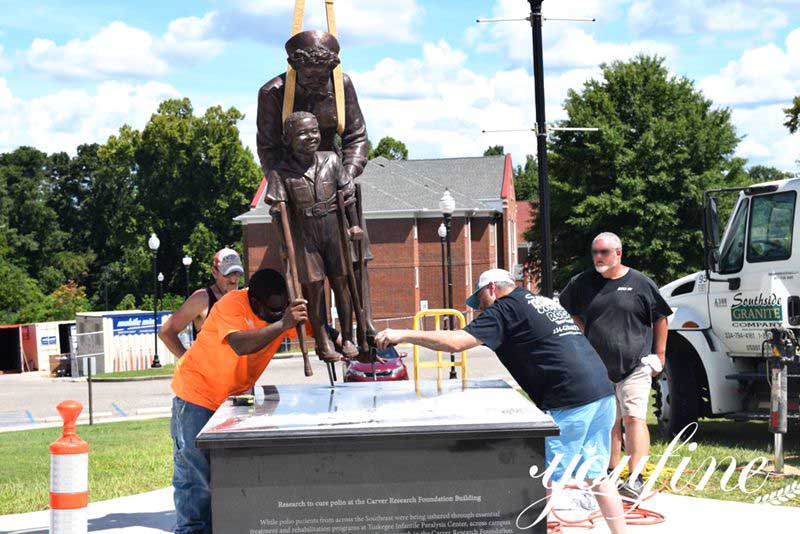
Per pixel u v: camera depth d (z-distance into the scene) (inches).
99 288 3139.8
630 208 1540.4
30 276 3083.2
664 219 1536.7
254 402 204.7
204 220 2987.2
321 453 178.2
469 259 1969.7
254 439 174.4
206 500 226.4
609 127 1576.0
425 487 179.6
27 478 380.5
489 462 180.5
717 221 402.3
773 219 391.9
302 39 214.7
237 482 177.5
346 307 218.1
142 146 3041.3
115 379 1275.8
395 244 1871.3
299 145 209.5
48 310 2551.7
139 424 633.6
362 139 228.4
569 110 1635.1
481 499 180.5
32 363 1691.7
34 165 3312.0
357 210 221.5
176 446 225.8
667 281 1550.2
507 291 224.4
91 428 615.5
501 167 2180.1
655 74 1626.5
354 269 220.5
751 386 404.2
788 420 367.6
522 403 199.5
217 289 250.8
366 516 179.2
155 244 1364.4
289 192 211.0
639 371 283.9
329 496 178.4
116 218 3149.6
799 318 383.6
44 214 3184.1
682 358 417.4
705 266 403.2
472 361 1215.6
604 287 288.4
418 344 213.6
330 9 229.0
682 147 1569.9
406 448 179.2
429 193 1941.4
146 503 307.4
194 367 221.8
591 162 1608.0
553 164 1627.7
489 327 217.8
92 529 270.1
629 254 1555.1
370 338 221.1
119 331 1449.3
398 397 210.5
